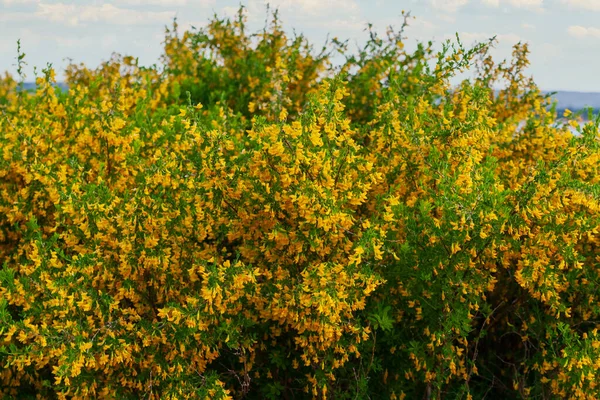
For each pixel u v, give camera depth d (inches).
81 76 319.3
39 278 132.8
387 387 157.0
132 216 131.6
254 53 322.3
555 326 147.9
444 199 135.2
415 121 164.9
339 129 139.1
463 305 137.9
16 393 148.9
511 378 172.6
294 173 127.9
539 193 137.4
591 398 136.8
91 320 124.4
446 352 138.5
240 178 135.7
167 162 141.4
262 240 140.2
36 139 175.2
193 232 141.5
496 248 143.9
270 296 135.0
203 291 121.5
